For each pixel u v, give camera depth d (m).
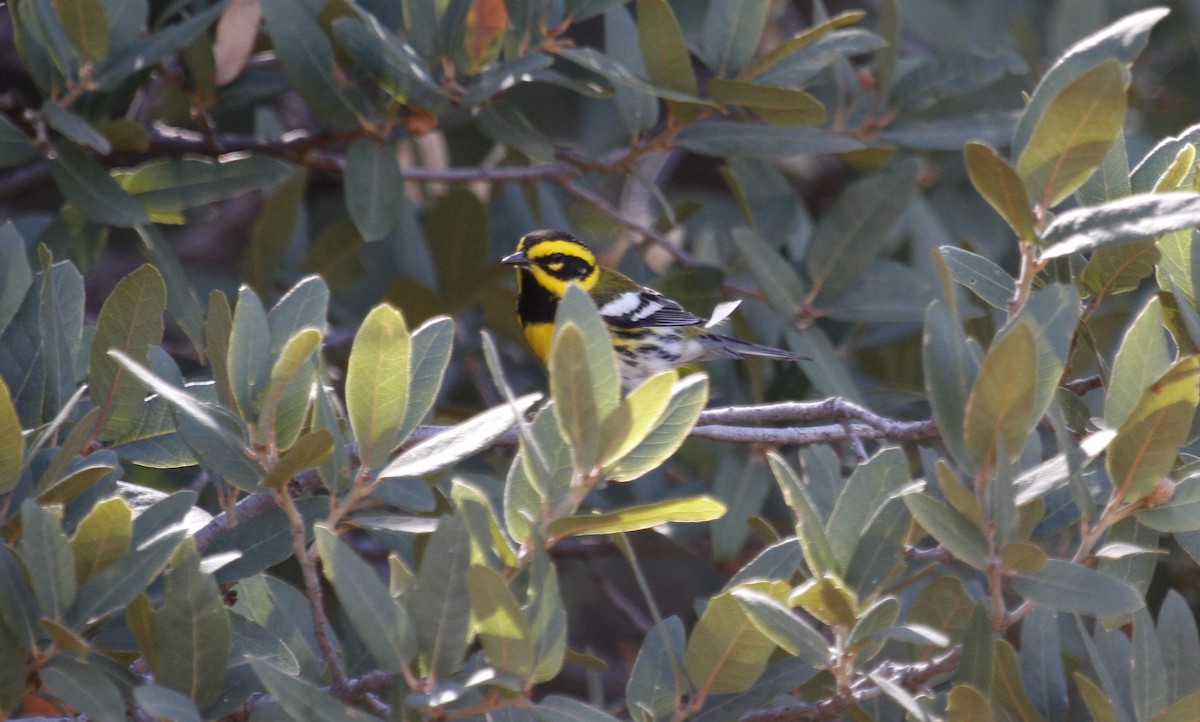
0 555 5.36
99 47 9.84
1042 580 5.42
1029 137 6.15
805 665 6.27
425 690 5.15
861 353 13.83
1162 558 11.12
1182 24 15.29
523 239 13.72
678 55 10.60
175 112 15.58
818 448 7.68
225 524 6.82
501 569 5.61
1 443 5.70
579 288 5.36
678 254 13.06
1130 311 11.88
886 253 14.91
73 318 7.18
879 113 12.92
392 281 13.02
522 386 13.91
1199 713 5.68
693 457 12.61
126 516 5.25
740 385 13.38
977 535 5.48
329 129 11.64
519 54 10.80
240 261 12.73
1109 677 5.91
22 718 5.95
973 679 5.91
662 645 6.44
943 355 5.65
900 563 6.10
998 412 5.35
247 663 5.81
